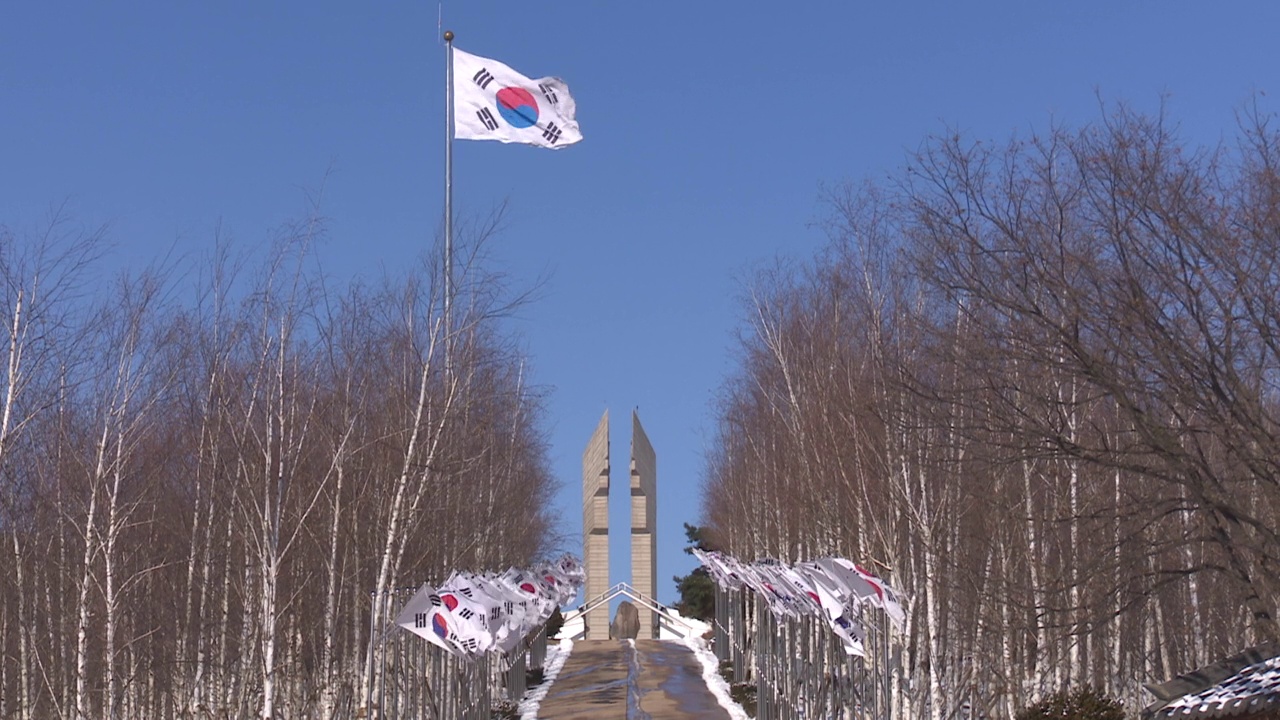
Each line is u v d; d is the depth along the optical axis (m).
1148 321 19.39
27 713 34.53
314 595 37.38
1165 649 37.06
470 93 32.94
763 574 41.03
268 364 32.72
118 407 32.50
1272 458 19.52
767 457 50.34
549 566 53.78
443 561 37.47
